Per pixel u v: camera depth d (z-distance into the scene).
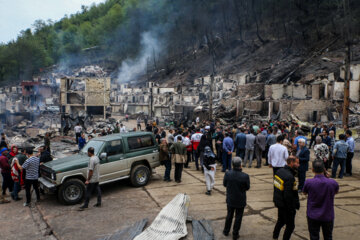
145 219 6.32
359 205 7.23
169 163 10.01
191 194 8.38
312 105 28.34
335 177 10.16
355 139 18.56
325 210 4.34
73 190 8.01
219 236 5.57
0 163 8.80
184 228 5.66
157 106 57.19
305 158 7.89
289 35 69.62
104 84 52.03
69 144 20.12
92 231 6.06
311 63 49.88
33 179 8.02
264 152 12.77
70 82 52.75
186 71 86.62
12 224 6.75
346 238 5.38
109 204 7.73
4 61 124.56
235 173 5.41
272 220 6.33
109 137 9.22
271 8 87.19
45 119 48.91
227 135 11.32
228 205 5.48
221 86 55.03
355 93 27.48
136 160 9.39
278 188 4.96
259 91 37.34
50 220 6.78
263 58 66.94
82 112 43.38
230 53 80.62
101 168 8.48
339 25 57.97
